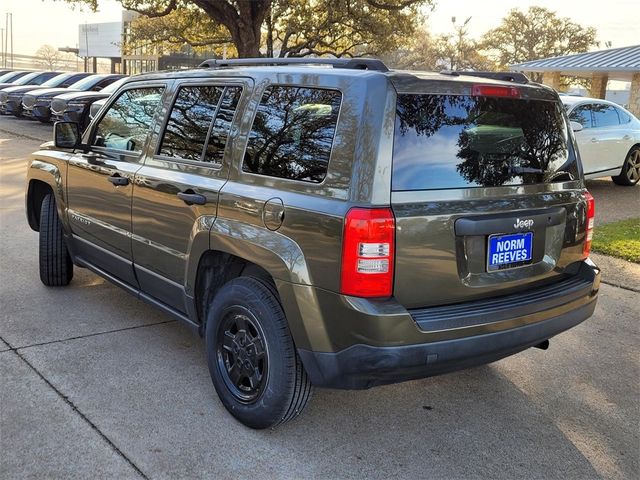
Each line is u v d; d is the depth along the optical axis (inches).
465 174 116.6
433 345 109.0
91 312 191.9
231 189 129.6
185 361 159.6
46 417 129.4
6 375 147.4
